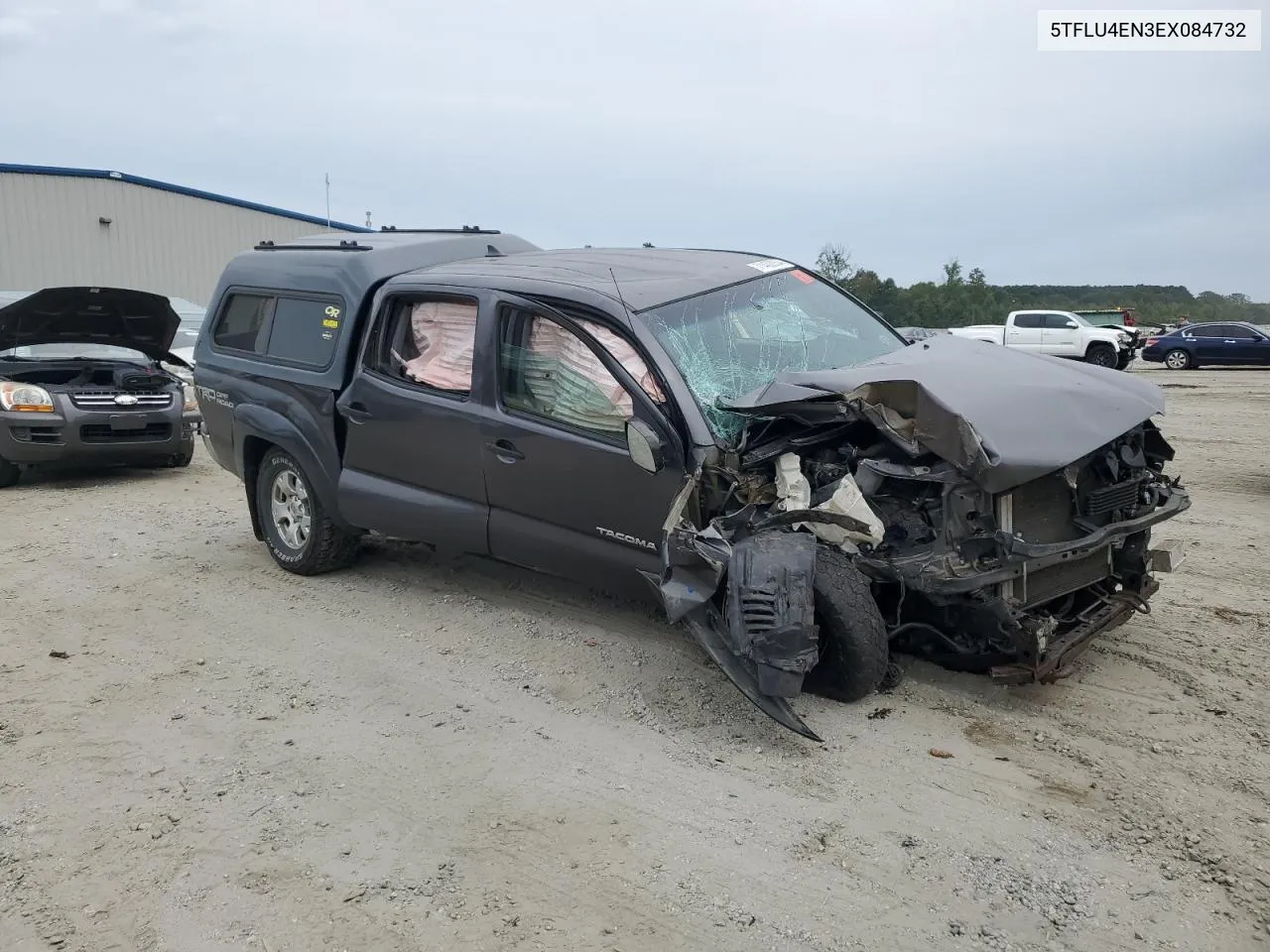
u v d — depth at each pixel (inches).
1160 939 110.2
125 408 406.6
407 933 114.8
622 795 143.3
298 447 242.7
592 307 187.0
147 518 337.4
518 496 197.9
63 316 383.6
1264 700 166.9
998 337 1191.6
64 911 120.6
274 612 229.8
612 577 187.8
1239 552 261.0
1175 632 199.0
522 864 127.6
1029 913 115.0
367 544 280.8
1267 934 110.4
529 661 193.3
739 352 189.0
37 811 143.4
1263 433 512.1
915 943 110.7
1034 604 162.6
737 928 114.0
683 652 194.9
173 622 225.0
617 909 118.0
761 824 134.5
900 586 165.9
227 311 271.6
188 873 127.7
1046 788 141.0
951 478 154.0
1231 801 136.2
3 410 386.3
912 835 130.8
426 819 138.7
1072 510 165.3
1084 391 171.9
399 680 187.5
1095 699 168.2
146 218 1226.6
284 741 163.9
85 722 172.9
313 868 128.0
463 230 288.8
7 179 1125.7
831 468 165.6
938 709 165.6
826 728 160.1
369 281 233.9
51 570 270.7
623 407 179.2
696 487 166.6
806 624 147.9
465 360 207.5
